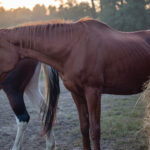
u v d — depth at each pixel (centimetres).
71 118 538
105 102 677
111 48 314
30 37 309
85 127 332
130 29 2112
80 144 398
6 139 432
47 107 378
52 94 378
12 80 375
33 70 393
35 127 490
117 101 680
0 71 304
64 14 2252
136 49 328
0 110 630
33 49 313
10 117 566
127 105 625
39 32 312
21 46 310
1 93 868
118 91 341
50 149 375
